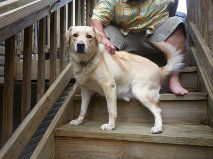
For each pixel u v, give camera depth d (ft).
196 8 7.98
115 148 4.80
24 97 4.92
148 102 5.37
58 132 5.10
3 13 3.62
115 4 6.81
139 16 6.75
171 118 5.59
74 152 5.05
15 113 7.73
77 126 5.42
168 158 4.50
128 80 5.72
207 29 6.59
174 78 6.18
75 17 7.30
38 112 4.97
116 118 5.82
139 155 4.66
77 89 6.49
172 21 6.78
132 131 4.86
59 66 6.84
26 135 4.54
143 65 5.82
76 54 5.40
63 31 6.43
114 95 5.36
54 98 5.70
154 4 6.71
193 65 7.30
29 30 4.90
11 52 4.32
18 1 4.03
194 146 4.36
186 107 5.52
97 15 6.81
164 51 6.25
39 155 4.59
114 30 7.15
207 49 6.38
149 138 4.55
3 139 4.34
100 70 5.38
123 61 5.84
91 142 4.94
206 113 5.42
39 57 5.44
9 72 4.34
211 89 5.44
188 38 8.61
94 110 6.06
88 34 5.32
